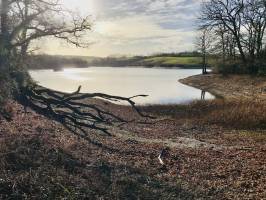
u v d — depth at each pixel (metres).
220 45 80.19
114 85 81.94
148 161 18.19
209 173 16.47
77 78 106.81
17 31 20.39
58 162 15.24
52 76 115.94
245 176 16.08
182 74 132.25
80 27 22.11
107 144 21.11
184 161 18.53
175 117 36.19
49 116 21.05
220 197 13.65
